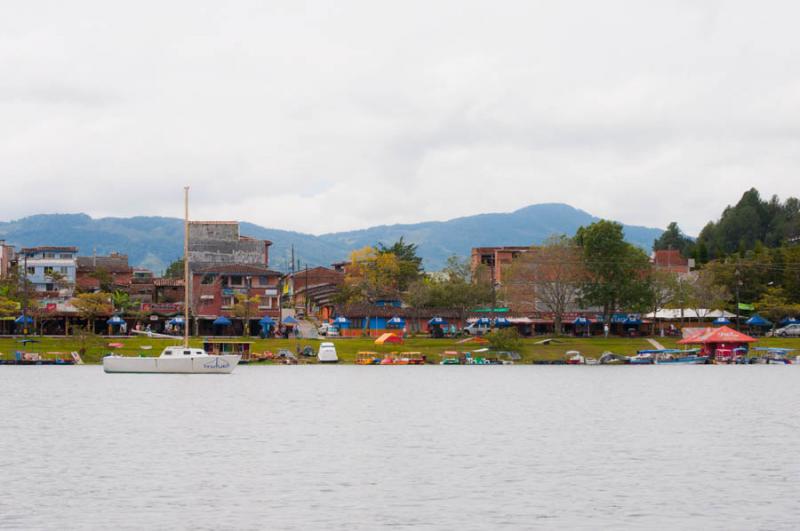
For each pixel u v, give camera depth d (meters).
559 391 99.38
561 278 168.00
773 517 39.84
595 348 159.50
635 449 57.53
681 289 173.50
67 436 62.22
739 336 154.00
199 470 49.75
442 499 43.12
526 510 41.06
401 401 87.31
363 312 179.75
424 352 151.38
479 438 62.31
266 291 178.88
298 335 167.25
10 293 167.00
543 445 59.19
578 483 46.66
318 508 41.34
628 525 38.62
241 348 141.25
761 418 74.12
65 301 172.38
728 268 192.12
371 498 43.28
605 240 166.00
